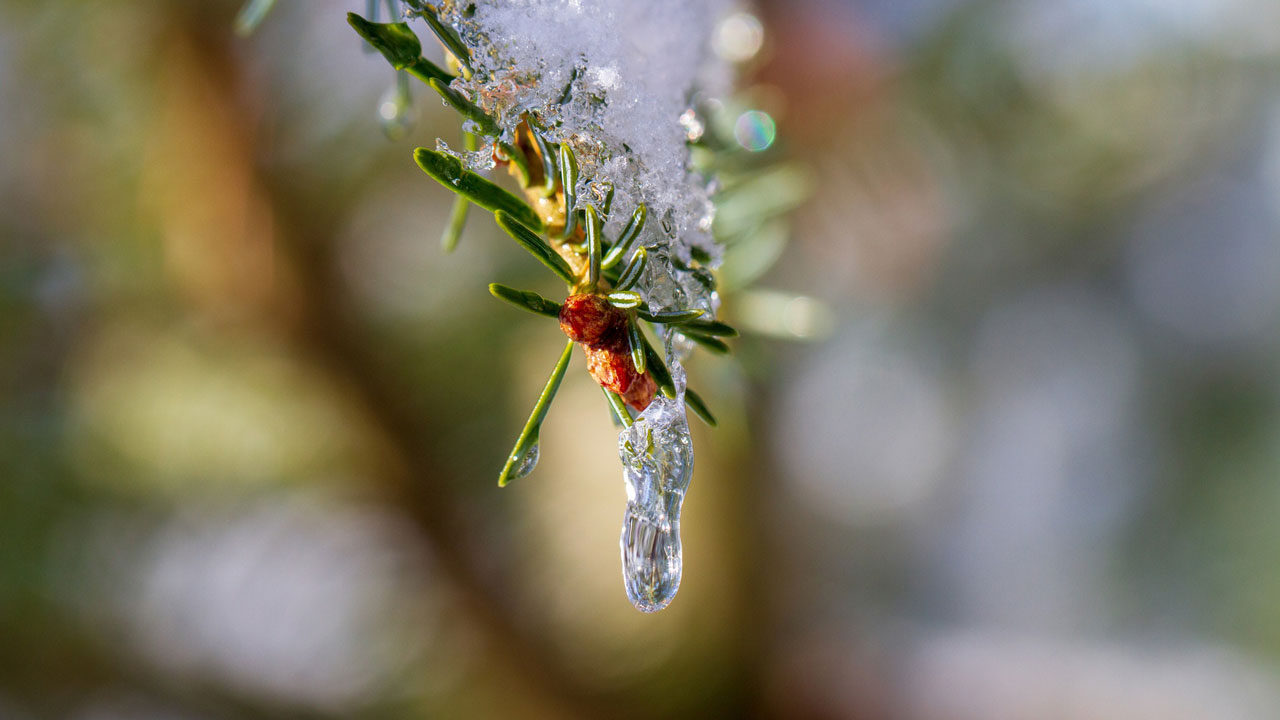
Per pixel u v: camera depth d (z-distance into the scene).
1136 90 0.76
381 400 0.65
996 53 0.71
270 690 0.70
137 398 0.64
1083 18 0.73
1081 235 0.90
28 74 0.55
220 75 0.56
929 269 0.85
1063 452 1.21
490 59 0.31
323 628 0.71
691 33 0.35
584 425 0.74
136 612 0.66
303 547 0.70
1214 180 0.85
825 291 0.79
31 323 0.59
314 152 0.59
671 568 0.32
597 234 0.31
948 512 1.29
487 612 0.72
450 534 0.69
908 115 0.70
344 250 0.62
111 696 0.67
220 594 0.68
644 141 0.32
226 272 0.60
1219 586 1.15
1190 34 0.75
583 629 0.77
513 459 0.31
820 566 1.05
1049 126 0.75
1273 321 1.07
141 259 0.59
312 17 0.57
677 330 0.32
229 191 0.58
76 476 0.63
